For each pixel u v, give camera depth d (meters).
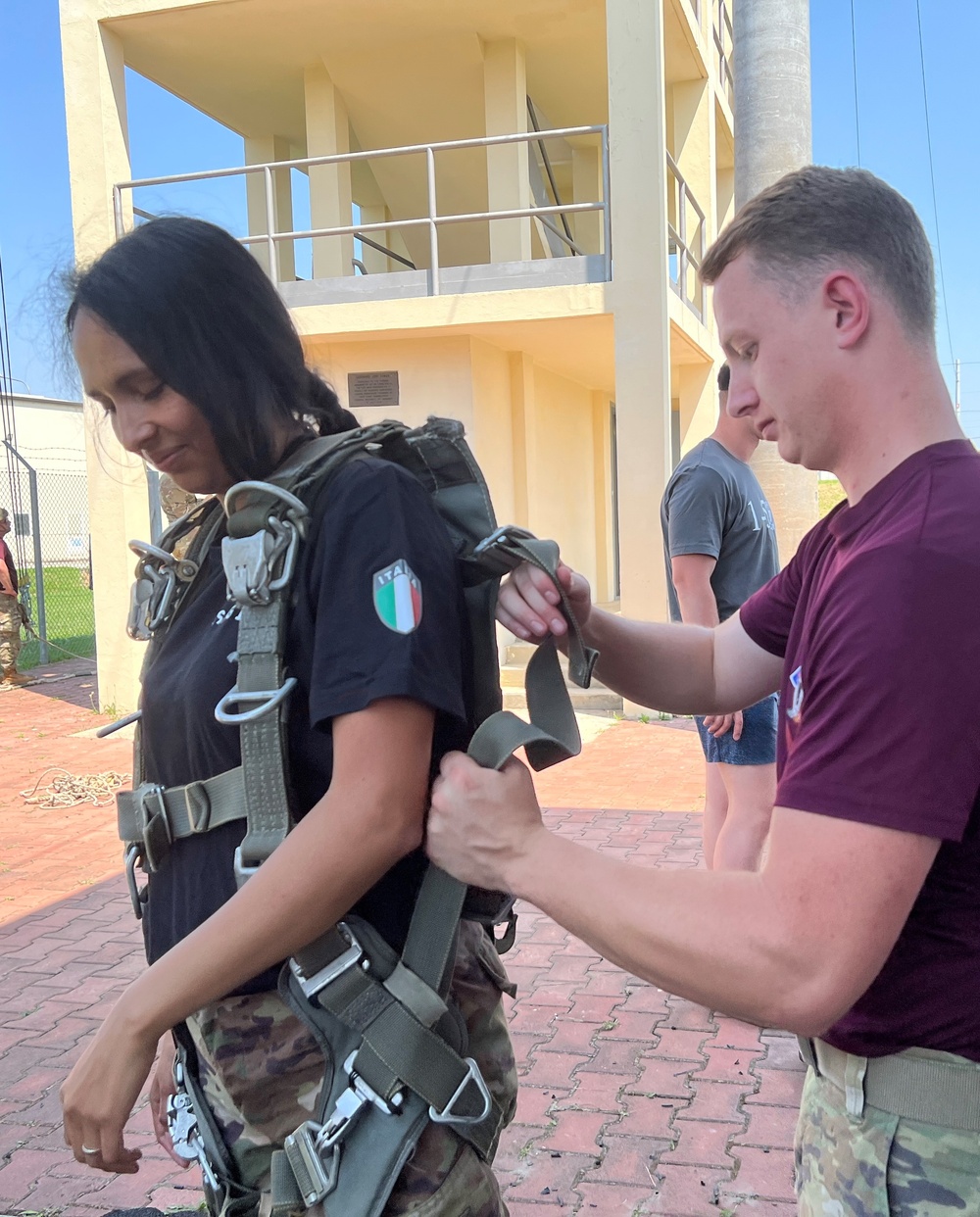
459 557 1.33
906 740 0.98
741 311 1.23
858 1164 1.18
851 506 1.23
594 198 12.73
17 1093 3.15
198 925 1.27
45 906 4.78
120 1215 2.43
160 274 1.23
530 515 10.30
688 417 11.66
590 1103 2.92
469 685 1.32
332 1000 1.16
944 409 1.18
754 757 3.00
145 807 1.31
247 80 10.73
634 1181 2.57
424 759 1.15
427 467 1.37
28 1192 2.67
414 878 1.26
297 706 1.19
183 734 1.28
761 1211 2.44
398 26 9.48
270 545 1.17
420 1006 1.15
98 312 1.23
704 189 11.09
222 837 1.26
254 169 9.07
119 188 9.16
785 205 1.19
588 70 10.64
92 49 9.05
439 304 8.58
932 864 1.07
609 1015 3.45
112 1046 1.13
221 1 8.82
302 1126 1.18
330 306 8.74
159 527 9.59
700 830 5.46
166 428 1.27
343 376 9.25
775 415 1.24
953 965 1.11
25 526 16.67
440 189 12.38
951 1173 1.12
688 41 9.88
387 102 10.95
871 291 1.15
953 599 0.99
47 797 6.77
